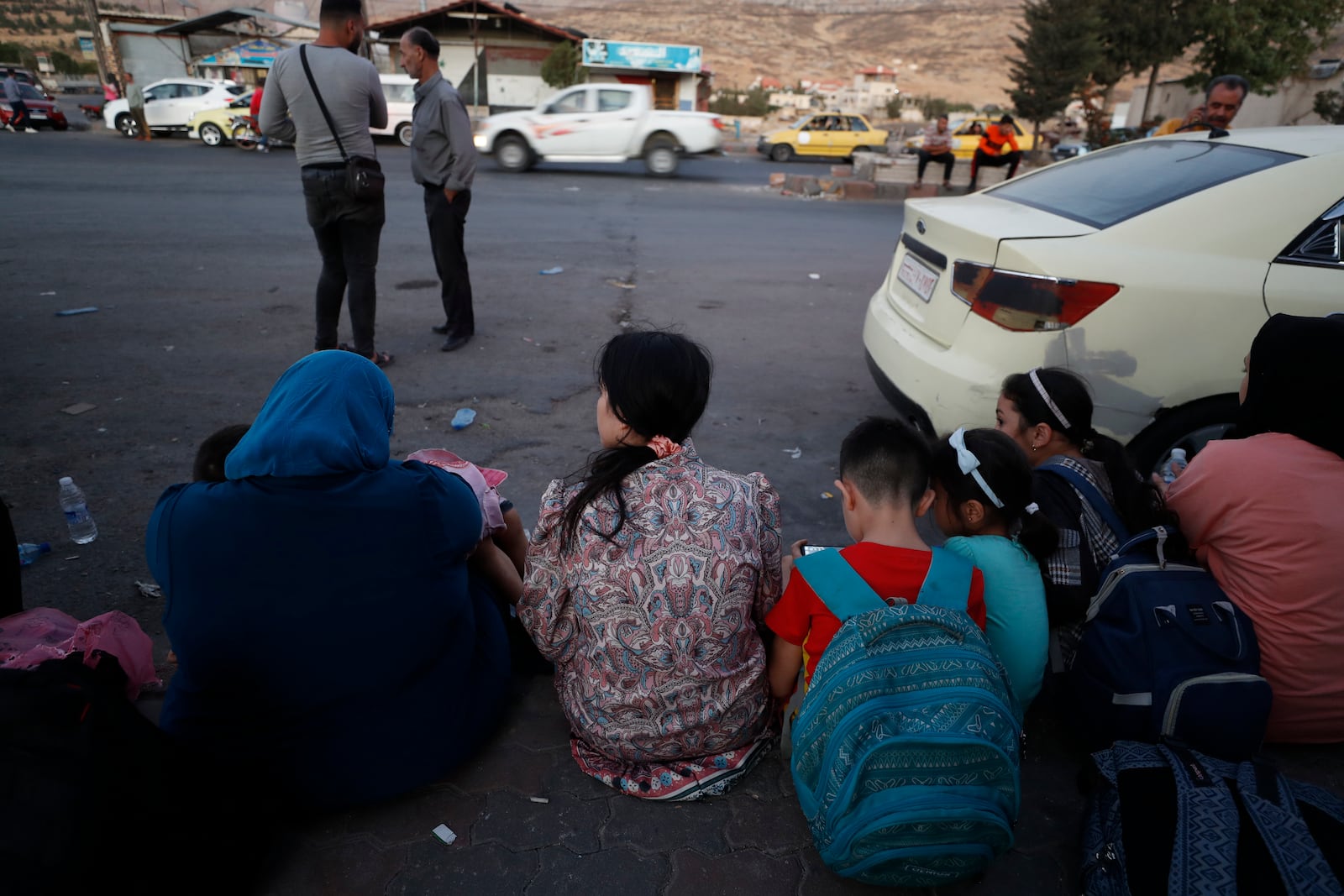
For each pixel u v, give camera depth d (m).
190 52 31.08
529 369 5.14
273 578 1.73
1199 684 2.01
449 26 29.69
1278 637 2.12
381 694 1.91
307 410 1.78
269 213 9.88
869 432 1.99
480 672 2.21
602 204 12.27
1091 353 2.98
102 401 4.37
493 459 3.95
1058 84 28.27
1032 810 2.18
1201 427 3.14
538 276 7.52
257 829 1.90
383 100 4.61
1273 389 2.24
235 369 4.91
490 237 9.20
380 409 1.92
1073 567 2.28
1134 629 2.11
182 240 8.20
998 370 3.07
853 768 1.66
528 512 3.47
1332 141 3.14
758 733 2.22
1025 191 3.86
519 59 30.53
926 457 1.97
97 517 3.27
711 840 2.04
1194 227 3.03
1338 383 2.11
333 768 1.94
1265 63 25.98
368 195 4.48
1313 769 2.32
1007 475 2.16
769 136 24.53
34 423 4.07
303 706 1.85
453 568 2.00
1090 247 2.99
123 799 1.54
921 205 3.81
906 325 3.66
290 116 4.39
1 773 1.40
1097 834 1.88
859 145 24.02
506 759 2.28
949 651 1.74
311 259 7.70
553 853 1.99
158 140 20.05
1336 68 25.22
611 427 2.01
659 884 1.92
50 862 1.39
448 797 2.14
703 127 16.52
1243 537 2.16
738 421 4.54
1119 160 3.80
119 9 31.38
